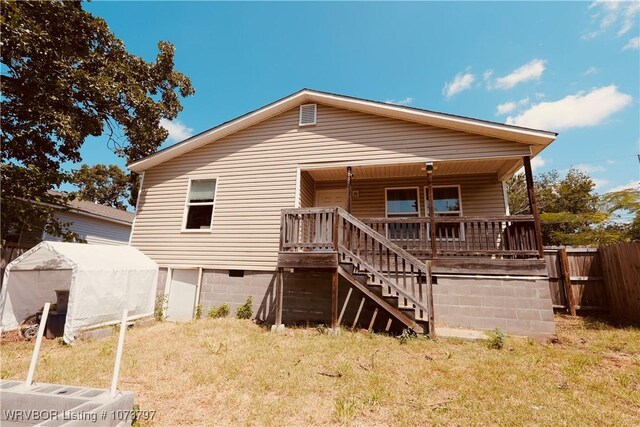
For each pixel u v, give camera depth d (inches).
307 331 249.0
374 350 192.1
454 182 351.3
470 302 249.6
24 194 343.6
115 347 201.9
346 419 110.6
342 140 326.3
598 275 311.6
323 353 185.3
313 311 289.1
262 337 226.5
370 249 296.8
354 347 197.8
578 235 577.3
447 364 168.2
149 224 362.3
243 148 354.9
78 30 408.8
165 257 346.0
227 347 199.5
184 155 371.6
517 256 259.6
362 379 146.6
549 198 786.8
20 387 117.1
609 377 151.9
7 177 332.2
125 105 482.0
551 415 114.0
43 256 245.3
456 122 287.0
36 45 350.6
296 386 138.6
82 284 228.1
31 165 335.6
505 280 246.5
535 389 137.3
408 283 265.4
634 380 147.9
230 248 329.7
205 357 179.2
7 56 346.6
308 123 340.5
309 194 369.7
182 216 353.7
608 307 301.1
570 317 299.3
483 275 252.1
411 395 130.4
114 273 257.3
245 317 302.8
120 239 649.6
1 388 116.3
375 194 373.4
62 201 397.4
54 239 499.5
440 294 256.8
